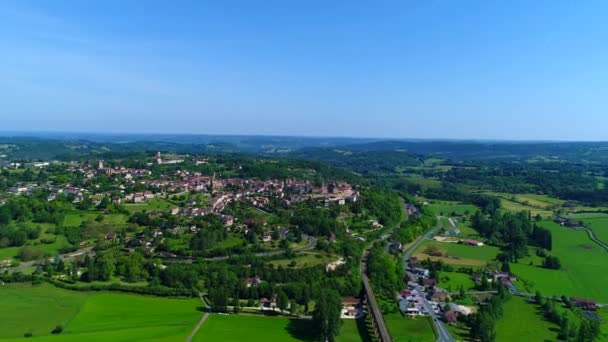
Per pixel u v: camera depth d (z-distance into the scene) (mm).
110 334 198750
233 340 199125
